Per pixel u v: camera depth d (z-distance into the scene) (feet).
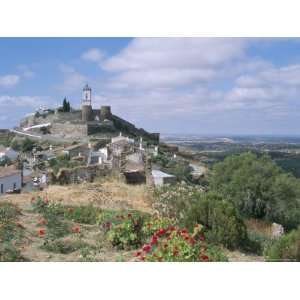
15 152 261.65
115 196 85.56
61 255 40.86
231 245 49.01
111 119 390.21
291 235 42.50
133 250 43.78
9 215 56.54
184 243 36.96
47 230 50.44
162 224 48.06
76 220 61.16
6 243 42.06
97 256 40.65
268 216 94.94
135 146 260.83
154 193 86.17
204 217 50.75
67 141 320.70
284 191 101.96
